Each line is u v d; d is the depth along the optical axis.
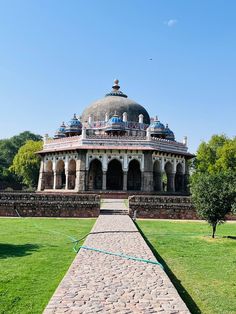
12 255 8.25
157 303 4.48
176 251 9.26
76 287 5.09
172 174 29.52
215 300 5.46
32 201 17.95
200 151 38.38
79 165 26.61
